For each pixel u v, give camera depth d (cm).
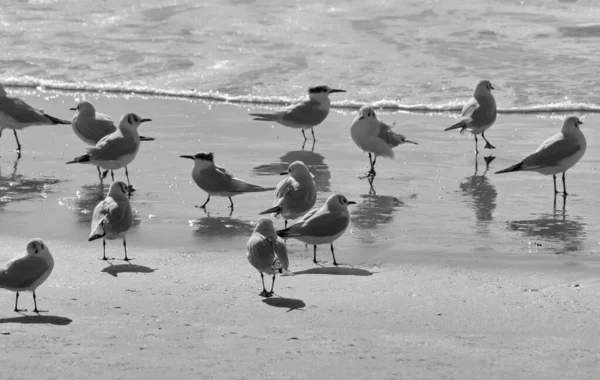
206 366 914
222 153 1998
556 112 2362
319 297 1150
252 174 1831
